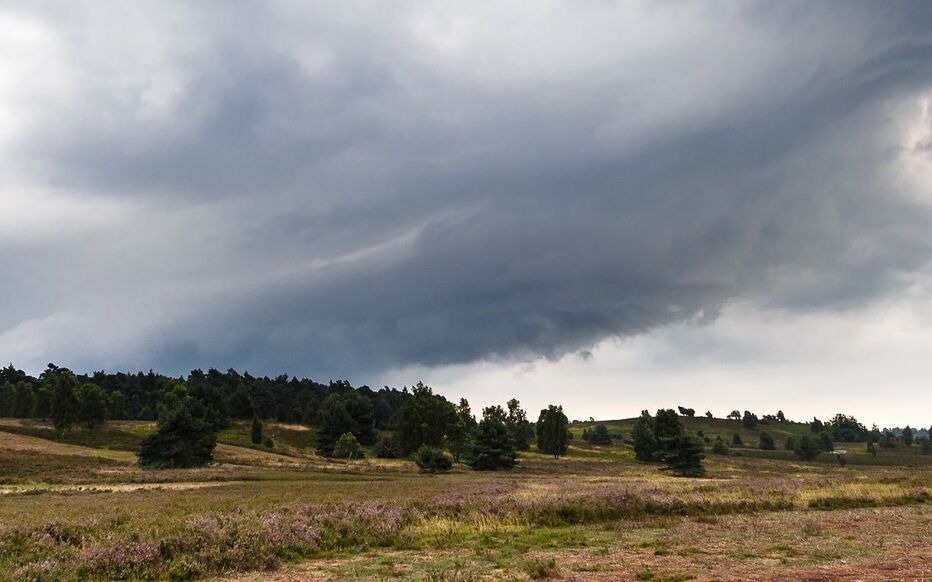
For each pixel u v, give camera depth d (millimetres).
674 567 13914
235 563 15461
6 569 13445
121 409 170250
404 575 14031
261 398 195625
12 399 153625
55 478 61219
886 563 13797
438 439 131750
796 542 17562
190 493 43750
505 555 16359
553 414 148250
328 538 18969
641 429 141625
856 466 140000
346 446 123625
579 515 23766
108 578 13992
